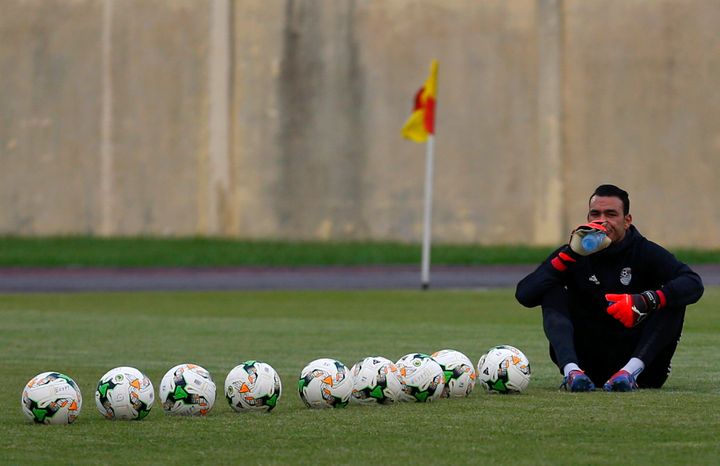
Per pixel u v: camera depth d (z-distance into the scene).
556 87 124.81
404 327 52.00
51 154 136.12
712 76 122.56
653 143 123.44
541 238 125.25
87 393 30.41
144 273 99.38
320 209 130.62
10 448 21.12
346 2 130.00
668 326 28.61
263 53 131.12
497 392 27.92
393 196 129.00
